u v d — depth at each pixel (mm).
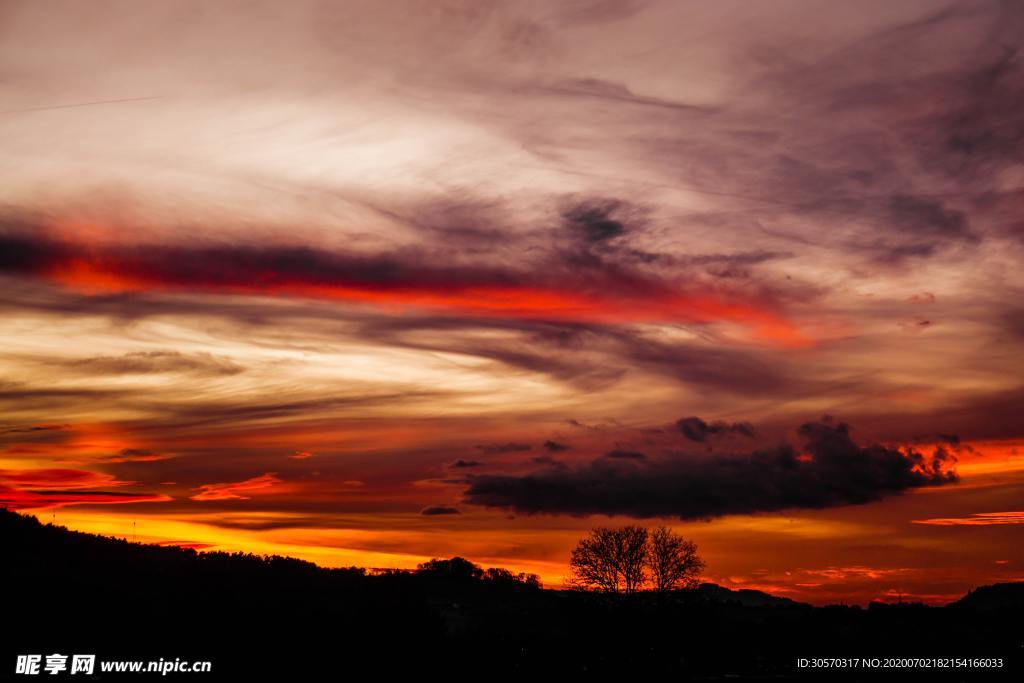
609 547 118250
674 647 114000
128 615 88438
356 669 87812
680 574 118000
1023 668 110375
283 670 83438
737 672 110875
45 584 94562
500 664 100750
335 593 104188
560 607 118250
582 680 101312
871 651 120250
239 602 96625
